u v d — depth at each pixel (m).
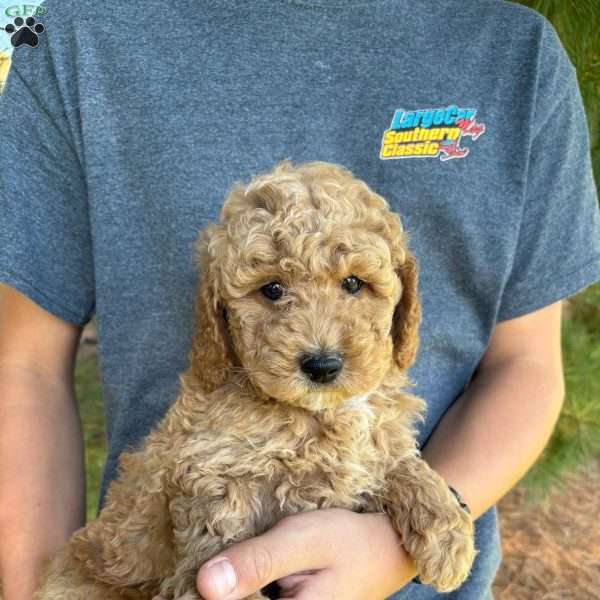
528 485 1.00
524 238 0.59
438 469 0.54
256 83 0.56
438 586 0.45
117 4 0.57
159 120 0.56
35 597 0.51
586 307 1.03
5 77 0.58
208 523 0.43
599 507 1.27
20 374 0.59
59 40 0.57
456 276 0.58
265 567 0.40
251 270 0.44
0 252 0.56
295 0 0.56
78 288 0.60
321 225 0.45
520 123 0.57
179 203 0.56
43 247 0.58
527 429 0.56
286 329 0.44
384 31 0.57
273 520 0.45
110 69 0.56
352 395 0.44
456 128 0.57
